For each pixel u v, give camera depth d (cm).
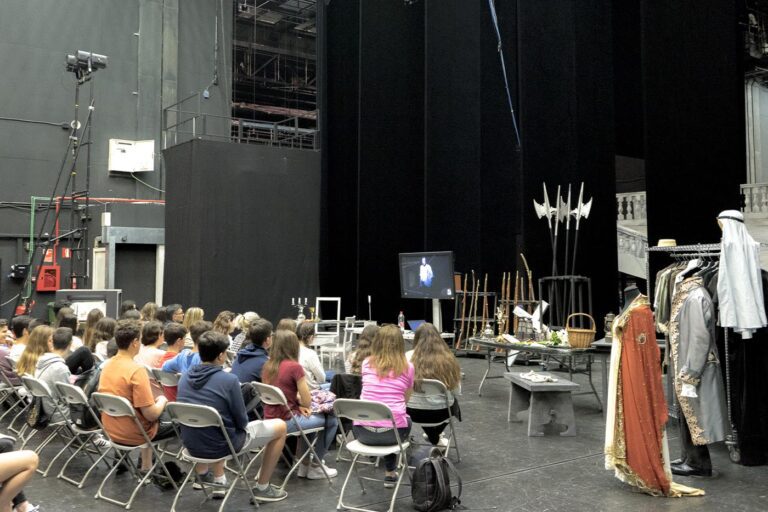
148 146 1520
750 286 453
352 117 1416
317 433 446
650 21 883
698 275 484
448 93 1220
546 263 1041
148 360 520
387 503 402
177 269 1104
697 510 379
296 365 437
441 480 383
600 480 441
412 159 1314
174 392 488
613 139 1055
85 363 545
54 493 429
